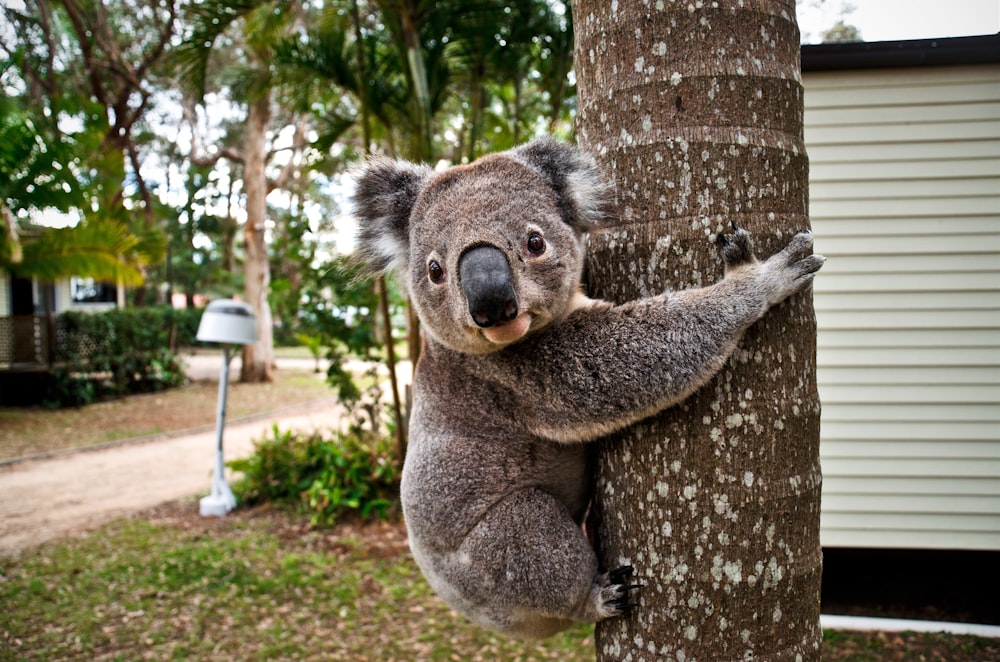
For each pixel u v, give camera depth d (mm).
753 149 1941
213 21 7461
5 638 5547
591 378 2082
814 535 1991
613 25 2057
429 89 8070
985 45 5242
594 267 2291
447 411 2539
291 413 16703
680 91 1959
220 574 6617
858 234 5648
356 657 5141
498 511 2393
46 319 17359
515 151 2467
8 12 21203
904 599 5707
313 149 9070
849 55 5434
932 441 5625
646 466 2039
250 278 21609
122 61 20531
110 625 5723
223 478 8750
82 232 13477
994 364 5531
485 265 2043
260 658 5152
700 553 1927
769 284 1911
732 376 1942
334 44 7895
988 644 4957
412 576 6480
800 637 1934
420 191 2529
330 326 8953
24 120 12539
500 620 2500
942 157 5527
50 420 15461
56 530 8211
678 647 1938
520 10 7781
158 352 20234
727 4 1946
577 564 2221
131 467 11344
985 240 5516
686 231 1979
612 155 2078
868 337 5676
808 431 1979
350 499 8031
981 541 5570
